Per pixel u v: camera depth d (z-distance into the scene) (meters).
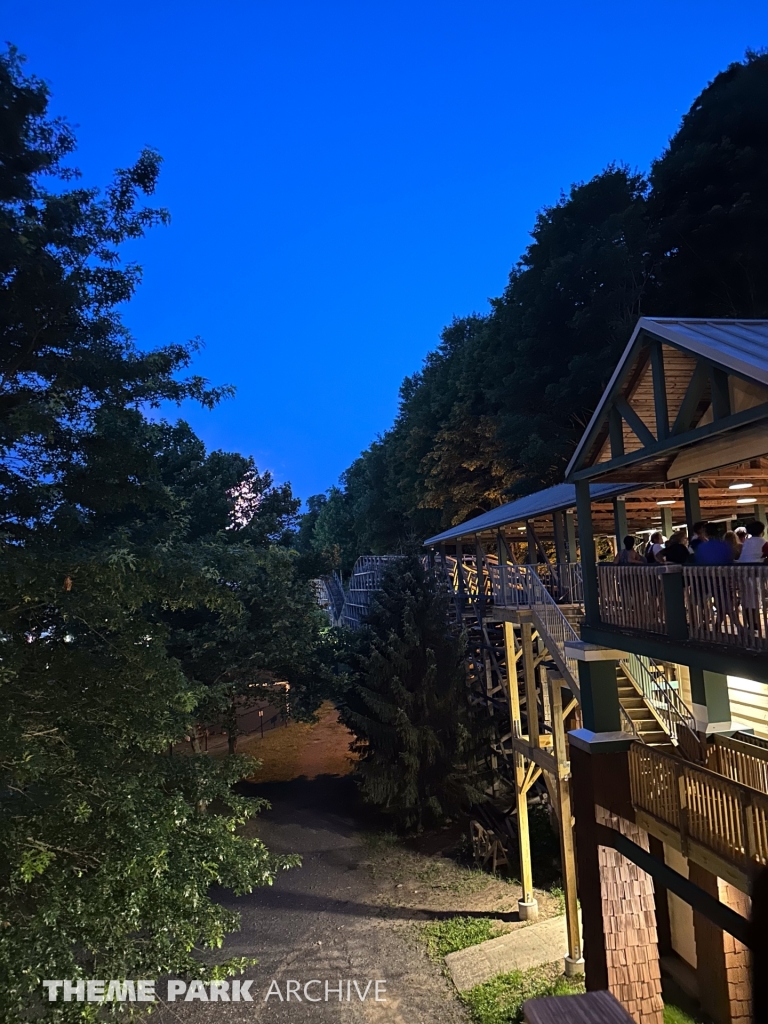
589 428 9.65
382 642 20.64
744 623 6.64
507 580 16.39
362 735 21.28
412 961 13.15
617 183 30.53
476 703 21.28
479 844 17.36
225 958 13.65
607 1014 2.36
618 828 9.30
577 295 30.11
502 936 13.51
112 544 8.77
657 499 14.14
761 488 12.70
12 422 8.28
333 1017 11.58
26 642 9.49
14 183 9.13
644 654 8.37
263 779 25.58
